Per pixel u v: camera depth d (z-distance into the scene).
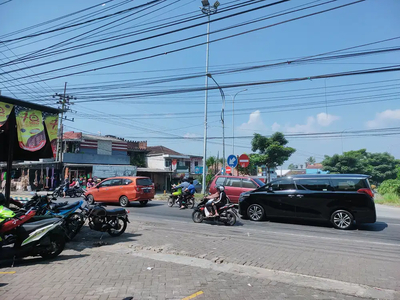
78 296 3.99
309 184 10.47
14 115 7.47
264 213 11.01
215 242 7.46
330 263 5.84
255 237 8.20
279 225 10.30
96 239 7.74
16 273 4.93
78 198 20.94
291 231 9.20
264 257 6.19
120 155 36.31
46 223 5.79
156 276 4.83
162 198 22.17
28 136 7.28
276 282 4.69
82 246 6.96
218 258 5.96
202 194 22.58
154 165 39.03
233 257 6.14
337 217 9.81
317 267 5.58
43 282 4.50
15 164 31.41
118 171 30.69
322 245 7.38
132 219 11.12
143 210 13.98
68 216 7.59
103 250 6.57
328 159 48.22
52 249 5.82
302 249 6.92
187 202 14.70
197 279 4.73
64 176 28.09
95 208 7.64
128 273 4.95
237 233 8.73
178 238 7.86
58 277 4.73
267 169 42.09
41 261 5.66
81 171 29.39
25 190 29.12
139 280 4.63
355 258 6.21
